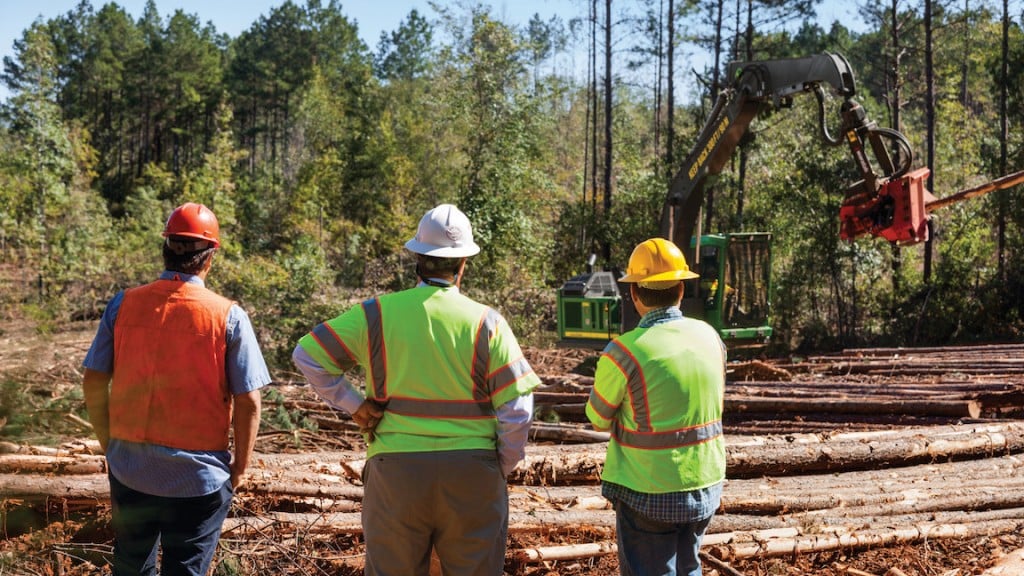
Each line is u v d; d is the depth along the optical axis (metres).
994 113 36.28
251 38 79.62
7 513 1.86
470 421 3.21
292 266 20.91
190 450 3.26
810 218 23.19
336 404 3.23
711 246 16.83
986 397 9.25
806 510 5.75
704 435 3.54
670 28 34.78
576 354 19.38
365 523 3.26
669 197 14.09
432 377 3.19
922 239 9.94
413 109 49.44
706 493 3.53
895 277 23.33
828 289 24.28
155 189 44.28
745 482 6.25
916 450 6.86
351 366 3.32
